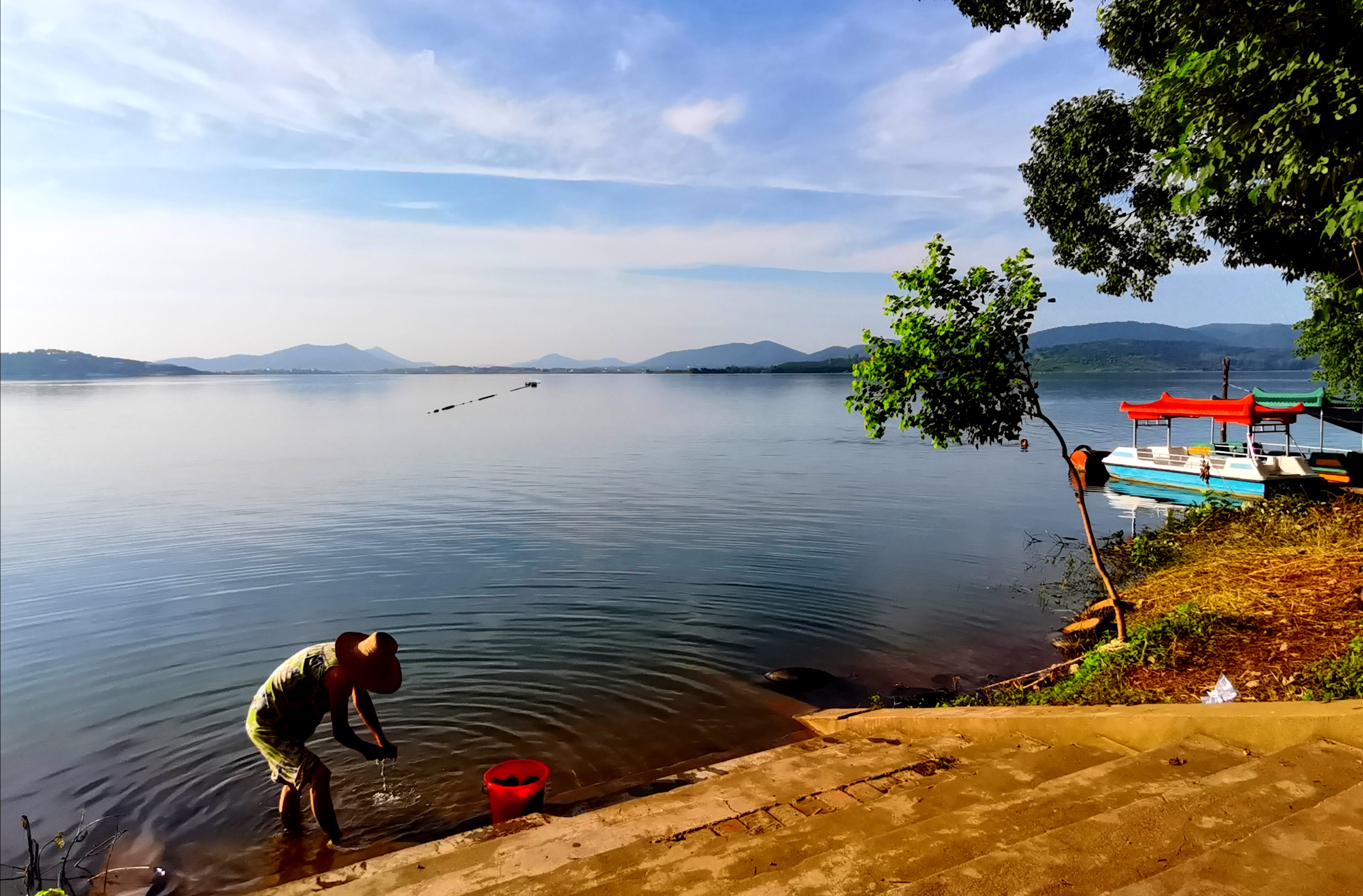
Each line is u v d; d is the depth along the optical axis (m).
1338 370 18.56
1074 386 149.12
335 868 5.51
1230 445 24.58
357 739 5.96
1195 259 13.85
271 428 58.47
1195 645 6.44
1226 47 5.86
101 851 5.83
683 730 7.67
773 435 48.81
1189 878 2.40
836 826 3.79
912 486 25.98
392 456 36.94
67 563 15.89
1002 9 13.59
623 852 3.84
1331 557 8.95
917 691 8.66
